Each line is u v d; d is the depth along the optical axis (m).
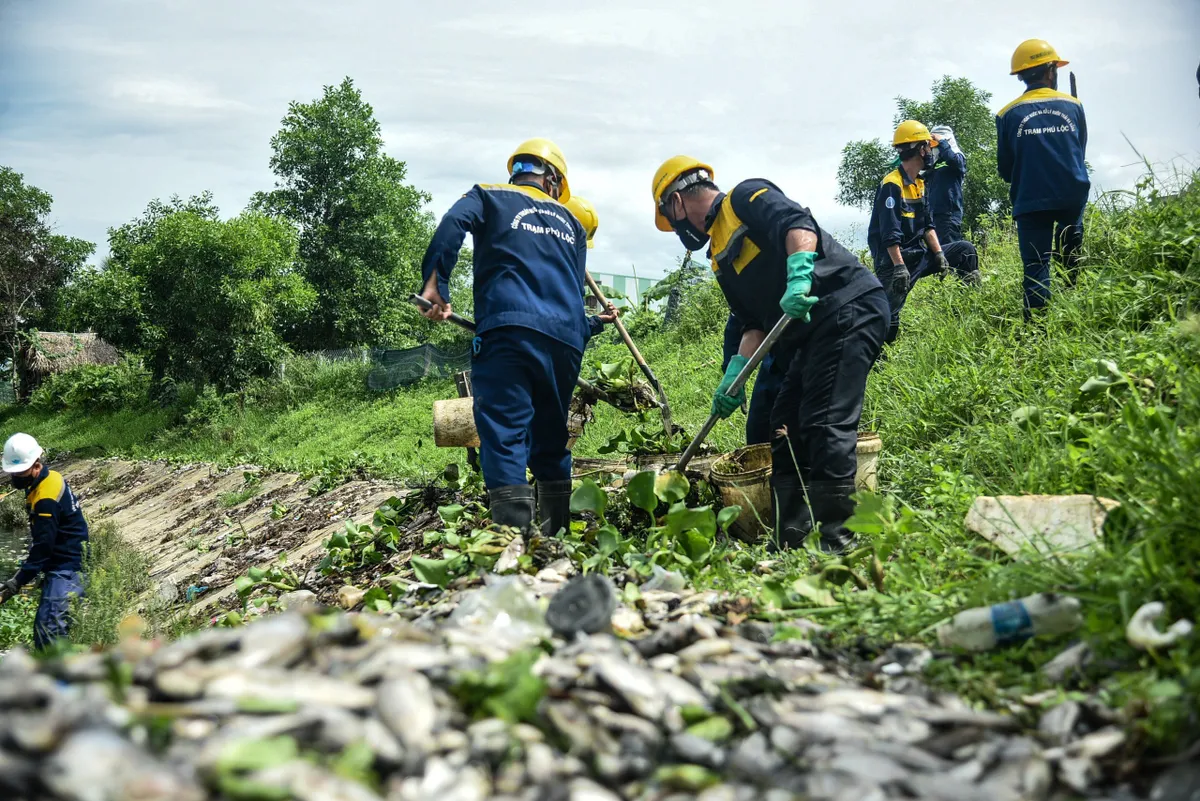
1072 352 5.50
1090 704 2.08
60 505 7.36
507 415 4.50
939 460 5.00
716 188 4.91
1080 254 6.79
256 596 6.09
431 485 6.60
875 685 2.43
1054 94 6.57
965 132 30.12
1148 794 1.78
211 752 1.45
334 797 1.41
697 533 3.83
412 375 20.72
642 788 1.77
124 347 27.83
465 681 1.88
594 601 2.63
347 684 1.78
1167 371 4.21
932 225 8.13
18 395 40.06
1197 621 2.24
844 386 4.40
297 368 24.02
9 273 47.22
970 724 2.03
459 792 1.61
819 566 3.35
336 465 11.93
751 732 2.00
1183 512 2.59
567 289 4.74
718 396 4.77
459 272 44.84
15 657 1.65
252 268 25.44
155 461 21.33
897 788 1.70
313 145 32.75
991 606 2.55
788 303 4.33
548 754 1.77
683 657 2.44
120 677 1.68
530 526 4.24
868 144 30.89
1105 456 3.67
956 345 6.85
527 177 5.02
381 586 4.32
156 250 25.44
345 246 33.00
